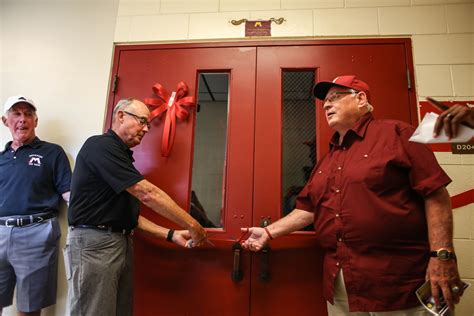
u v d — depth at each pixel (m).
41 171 1.62
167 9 1.85
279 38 1.75
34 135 1.71
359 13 1.73
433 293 0.98
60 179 1.64
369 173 1.12
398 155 1.10
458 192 1.50
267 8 1.79
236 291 1.54
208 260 1.58
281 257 1.55
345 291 1.18
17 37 1.91
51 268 1.58
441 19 1.68
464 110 0.75
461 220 1.48
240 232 1.57
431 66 1.63
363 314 1.16
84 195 1.26
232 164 1.64
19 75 1.86
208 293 1.56
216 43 1.78
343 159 1.23
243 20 1.79
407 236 1.08
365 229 1.10
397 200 1.09
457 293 0.97
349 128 1.29
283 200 1.61
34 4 1.94
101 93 1.79
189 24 1.82
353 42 1.70
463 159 1.52
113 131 1.38
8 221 1.56
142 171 1.67
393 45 1.68
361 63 1.67
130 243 1.40
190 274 1.58
